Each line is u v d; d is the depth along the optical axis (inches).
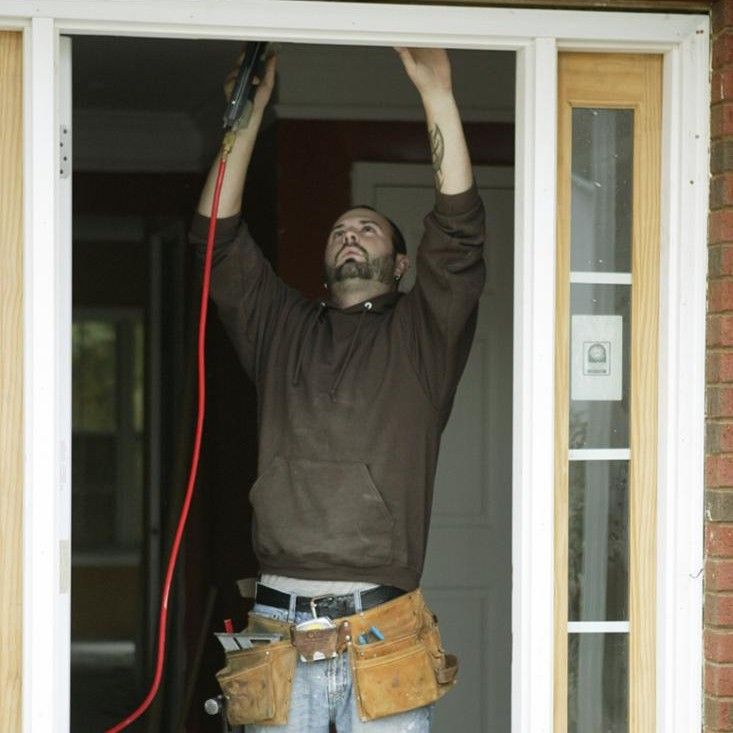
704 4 114.3
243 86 123.5
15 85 110.0
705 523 114.3
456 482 177.9
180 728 189.6
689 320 114.8
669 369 115.5
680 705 114.7
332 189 185.5
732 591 113.0
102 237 281.6
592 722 116.3
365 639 118.9
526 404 114.0
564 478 115.6
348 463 120.8
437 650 123.4
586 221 117.0
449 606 177.0
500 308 180.4
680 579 114.7
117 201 243.4
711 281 114.2
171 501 221.1
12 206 109.8
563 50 116.0
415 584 123.6
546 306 113.3
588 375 116.7
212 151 240.2
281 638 120.0
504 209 183.2
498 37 113.8
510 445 178.5
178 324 241.1
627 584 116.9
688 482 114.6
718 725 113.0
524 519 114.0
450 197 120.5
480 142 183.5
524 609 114.0
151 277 247.9
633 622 116.6
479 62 177.2
